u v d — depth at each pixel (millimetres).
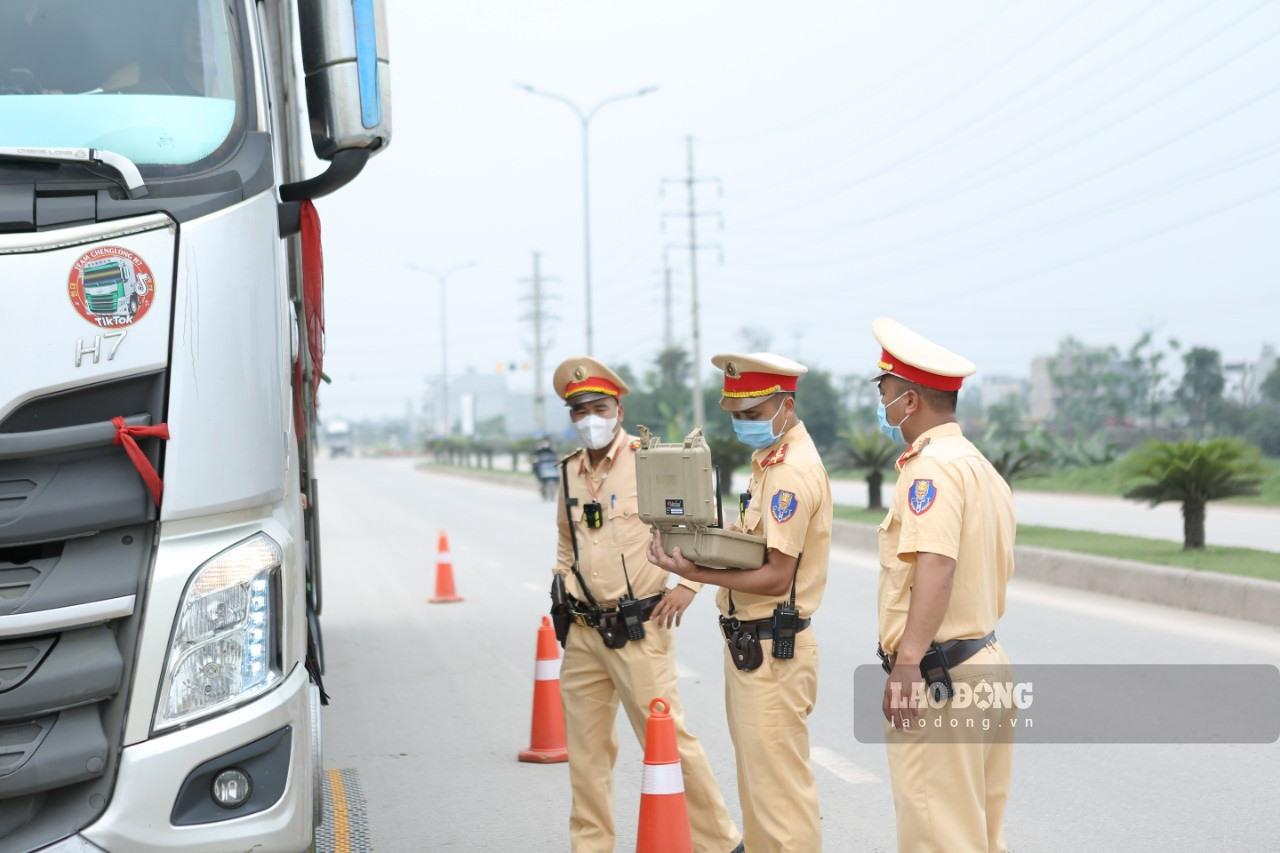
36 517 3510
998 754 3996
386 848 5828
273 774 3744
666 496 4434
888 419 4027
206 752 3607
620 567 5031
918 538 3754
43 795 3541
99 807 3521
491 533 23203
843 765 6914
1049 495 31047
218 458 3719
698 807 5066
